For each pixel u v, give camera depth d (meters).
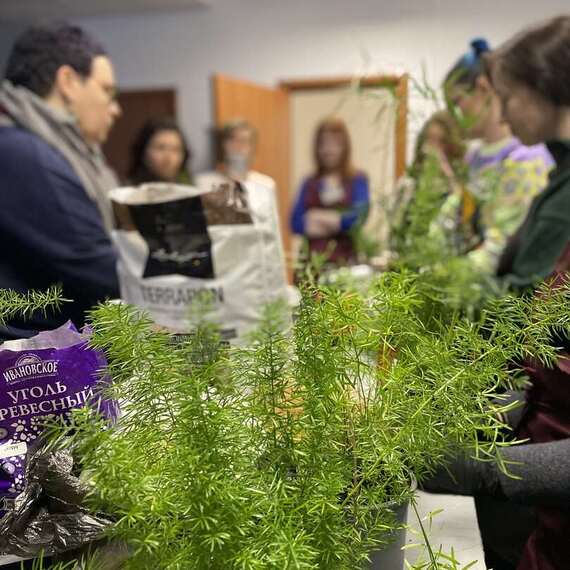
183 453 0.49
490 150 1.81
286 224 4.50
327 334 0.55
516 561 0.95
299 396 0.56
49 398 0.67
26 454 0.66
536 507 0.87
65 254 1.41
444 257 1.29
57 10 4.12
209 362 0.58
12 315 0.72
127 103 4.33
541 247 1.29
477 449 0.58
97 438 0.48
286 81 4.07
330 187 3.54
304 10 3.95
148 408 0.53
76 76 1.65
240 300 1.23
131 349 0.55
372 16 3.82
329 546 0.52
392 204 1.44
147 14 4.18
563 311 0.60
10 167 1.40
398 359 0.60
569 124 1.26
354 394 0.57
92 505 0.52
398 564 0.63
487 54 1.45
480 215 1.64
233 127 3.48
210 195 1.22
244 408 0.56
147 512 0.47
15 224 1.39
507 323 0.60
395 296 0.60
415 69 3.77
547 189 1.33
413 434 0.55
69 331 0.70
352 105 5.02
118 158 4.41
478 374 0.57
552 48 1.19
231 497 0.47
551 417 0.84
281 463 0.56
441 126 1.39
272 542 0.48
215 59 4.15
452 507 0.82
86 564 0.57
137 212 1.25
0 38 4.54
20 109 1.55
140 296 1.29
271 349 0.58
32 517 0.63
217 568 0.48
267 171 4.21
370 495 0.55
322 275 1.16
